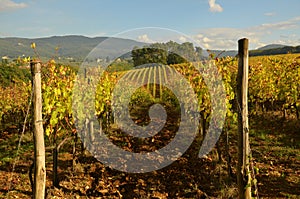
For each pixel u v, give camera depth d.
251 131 9.84
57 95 6.60
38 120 3.89
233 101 8.46
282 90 10.99
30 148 8.82
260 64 12.92
